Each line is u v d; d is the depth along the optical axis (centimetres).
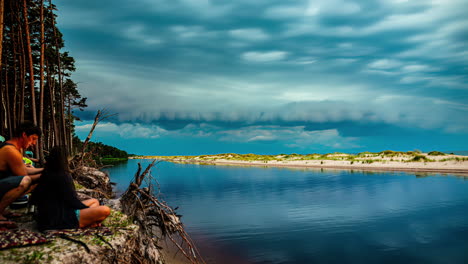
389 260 927
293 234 1198
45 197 468
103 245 454
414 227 1293
